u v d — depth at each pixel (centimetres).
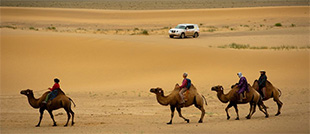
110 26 8619
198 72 3331
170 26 8738
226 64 3538
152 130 1653
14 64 3606
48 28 7406
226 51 3997
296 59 3666
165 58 3766
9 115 2186
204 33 7112
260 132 1535
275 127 1630
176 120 1984
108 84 3139
